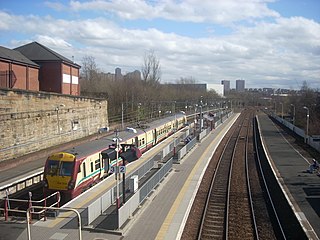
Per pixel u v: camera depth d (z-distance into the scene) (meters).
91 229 14.85
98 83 70.56
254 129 63.28
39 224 15.43
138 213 16.81
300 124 63.41
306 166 30.09
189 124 62.25
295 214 17.77
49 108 33.16
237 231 16.36
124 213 15.34
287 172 27.73
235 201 21.22
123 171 16.59
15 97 27.75
